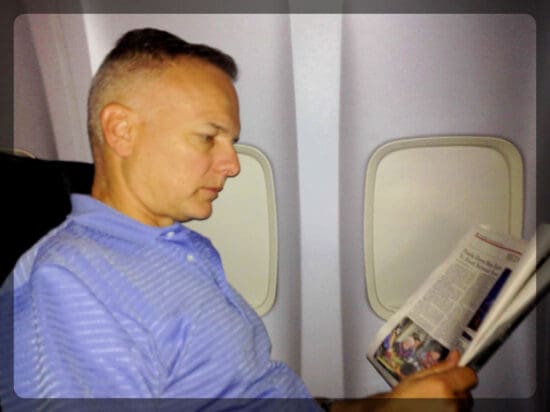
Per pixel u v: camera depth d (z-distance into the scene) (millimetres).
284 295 1328
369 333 1353
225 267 1335
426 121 1226
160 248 841
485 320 799
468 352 799
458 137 1234
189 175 833
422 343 962
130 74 796
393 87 1202
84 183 962
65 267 678
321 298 1329
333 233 1289
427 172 1261
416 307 1035
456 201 1277
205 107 819
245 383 855
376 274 1319
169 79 799
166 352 761
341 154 1239
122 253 794
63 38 1204
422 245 1303
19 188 787
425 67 1194
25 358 623
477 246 1052
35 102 1231
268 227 1301
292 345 1355
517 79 1206
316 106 1208
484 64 1199
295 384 990
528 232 1265
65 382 609
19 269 701
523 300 764
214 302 857
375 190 1271
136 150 811
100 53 1210
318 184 1258
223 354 826
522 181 1247
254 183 1279
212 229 1314
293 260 1311
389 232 1296
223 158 872
